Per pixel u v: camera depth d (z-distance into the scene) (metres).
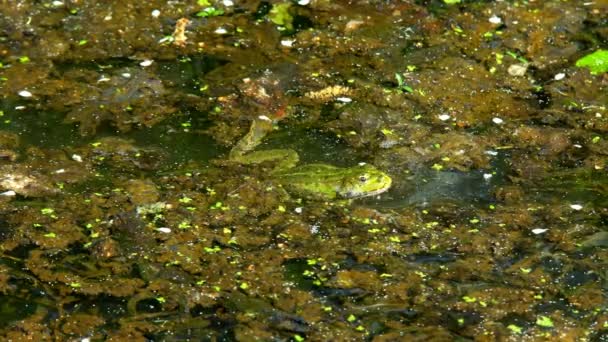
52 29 13.29
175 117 11.38
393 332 8.10
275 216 9.64
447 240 9.32
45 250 9.08
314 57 12.80
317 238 9.34
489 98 11.88
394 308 8.40
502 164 10.55
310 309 8.37
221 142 10.93
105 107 11.53
